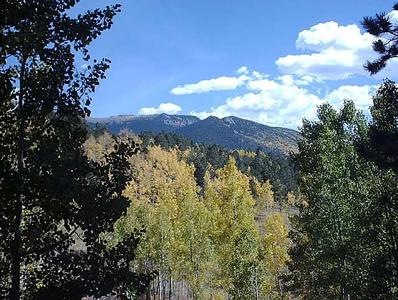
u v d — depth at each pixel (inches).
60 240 323.0
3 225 299.7
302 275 1369.3
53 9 319.0
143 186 4658.0
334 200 1029.2
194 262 1955.0
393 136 536.1
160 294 2236.7
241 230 1891.0
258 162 6294.3
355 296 924.6
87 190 314.2
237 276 1659.7
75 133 339.3
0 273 303.3
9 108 324.8
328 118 1148.5
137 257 2225.6
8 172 299.1
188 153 6515.8
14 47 310.0
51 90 312.0
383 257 775.7
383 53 549.6
